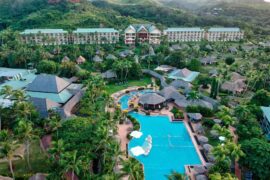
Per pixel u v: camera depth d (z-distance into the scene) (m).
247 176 56.78
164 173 59.53
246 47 183.00
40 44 165.50
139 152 64.25
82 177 51.34
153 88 112.19
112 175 46.84
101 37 182.88
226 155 55.66
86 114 83.44
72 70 117.62
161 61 140.62
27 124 55.78
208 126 80.19
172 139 73.56
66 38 179.38
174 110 89.94
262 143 57.94
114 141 57.31
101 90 87.88
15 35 169.00
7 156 49.38
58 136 63.31
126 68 117.56
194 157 65.62
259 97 92.06
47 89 91.38
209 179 53.94
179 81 110.19
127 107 93.12
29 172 56.91
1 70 123.06
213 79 101.00
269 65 121.88
